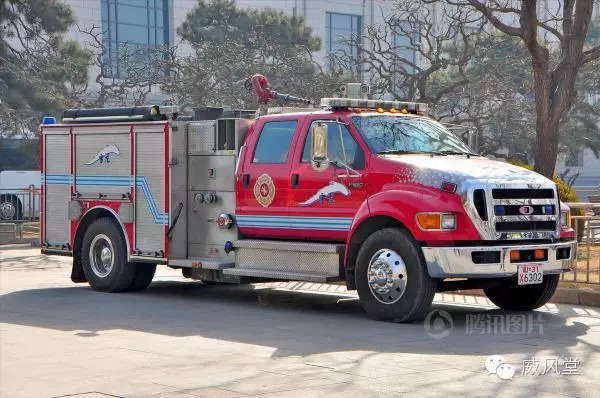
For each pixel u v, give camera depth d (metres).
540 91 19.66
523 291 13.31
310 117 13.65
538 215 12.44
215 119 15.19
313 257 13.27
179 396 8.24
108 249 15.91
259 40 38.91
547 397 8.16
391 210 12.20
